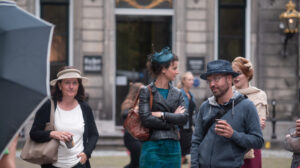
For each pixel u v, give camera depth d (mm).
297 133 6340
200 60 20625
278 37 20812
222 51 21094
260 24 20828
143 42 21250
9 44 5078
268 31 20844
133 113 7551
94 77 20234
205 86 20453
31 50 5129
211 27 20719
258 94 8000
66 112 7293
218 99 6477
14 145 6797
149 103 7547
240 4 21094
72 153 7188
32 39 5188
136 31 21234
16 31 5156
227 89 6359
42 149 6934
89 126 7527
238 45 21109
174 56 7672
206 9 20703
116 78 21094
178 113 7535
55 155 6984
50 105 7215
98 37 20297
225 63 6301
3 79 4957
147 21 21250
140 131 7457
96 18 20312
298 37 20797
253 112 6328
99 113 20219
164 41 21234
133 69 21156
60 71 7215
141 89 7602
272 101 19562
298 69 20859
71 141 6973
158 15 21047
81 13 20266
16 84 4973
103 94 20250
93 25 20281
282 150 18750
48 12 20344
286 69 20859
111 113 20188
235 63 8039
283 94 20828
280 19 20750
